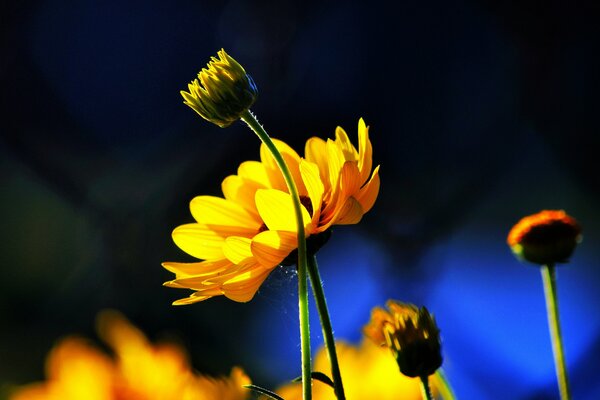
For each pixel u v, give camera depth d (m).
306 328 0.53
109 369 0.49
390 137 1.09
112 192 0.99
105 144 1.10
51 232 1.03
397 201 0.97
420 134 1.08
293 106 1.08
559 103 1.06
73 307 0.95
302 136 1.08
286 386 0.56
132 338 0.49
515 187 1.08
